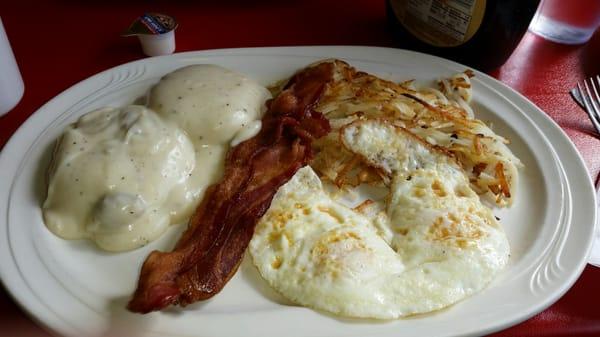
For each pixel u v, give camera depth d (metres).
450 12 0.32
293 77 0.31
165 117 0.27
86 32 0.37
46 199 0.24
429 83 0.33
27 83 0.33
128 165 0.24
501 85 0.32
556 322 0.22
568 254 0.23
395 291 0.21
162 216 0.25
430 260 0.22
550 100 0.34
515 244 0.25
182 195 0.25
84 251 0.23
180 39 0.37
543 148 0.29
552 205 0.26
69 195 0.24
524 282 0.22
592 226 0.25
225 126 0.27
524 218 0.26
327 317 0.20
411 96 0.29
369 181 0.28
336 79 0.31
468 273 0.22
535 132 0.30
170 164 0.25
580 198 0.26
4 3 0.40
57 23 0.38
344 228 0.23
